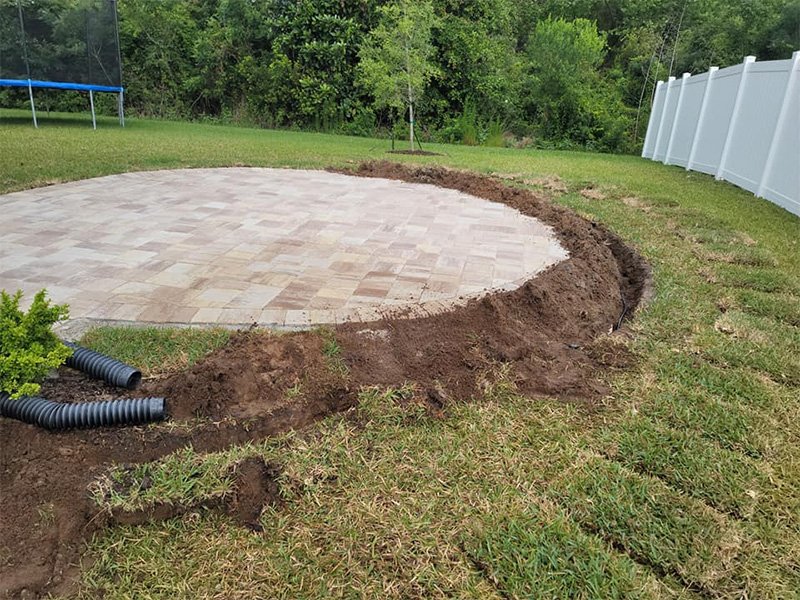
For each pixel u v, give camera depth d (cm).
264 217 516
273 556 165
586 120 1720
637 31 1916
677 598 156
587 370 275
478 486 194
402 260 410
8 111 1560
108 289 337
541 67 1706
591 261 424
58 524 171
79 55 1230
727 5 1855
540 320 323
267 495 188
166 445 204
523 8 2133
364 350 272
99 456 196
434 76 1350
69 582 158
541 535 174
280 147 1074
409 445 213
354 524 176
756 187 744
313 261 400
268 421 220
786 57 1688
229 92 1783
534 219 554
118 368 235
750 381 265
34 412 204
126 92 1742
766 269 433
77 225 468
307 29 1622
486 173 857
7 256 388
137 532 174
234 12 1730
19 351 208
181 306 316
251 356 248
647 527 178
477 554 167
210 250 415
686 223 573
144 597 153
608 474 201
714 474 202
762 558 169
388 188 684
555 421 232
